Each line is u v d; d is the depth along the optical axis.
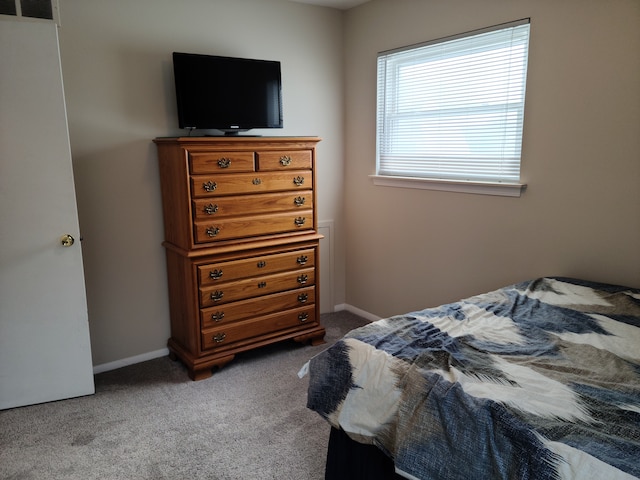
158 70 2.96
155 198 3.05
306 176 3.13
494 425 1.20
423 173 3.25
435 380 1.41
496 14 2.64
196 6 3.04
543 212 2.55
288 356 3.19
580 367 1.49
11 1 2.26
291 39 3.47
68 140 2.45
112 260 2.96
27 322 2.51
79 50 2.70
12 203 2.39
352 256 3.96
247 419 2.44
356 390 1.58
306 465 2.08
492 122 2.76
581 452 1.06
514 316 1.95
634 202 2.19
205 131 3.17
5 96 2.31
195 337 2.83
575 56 2.31
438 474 1.24
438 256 3.19
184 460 2.12
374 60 3.49
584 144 2.33
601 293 2.13
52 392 2.61
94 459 2.13
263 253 3.02
